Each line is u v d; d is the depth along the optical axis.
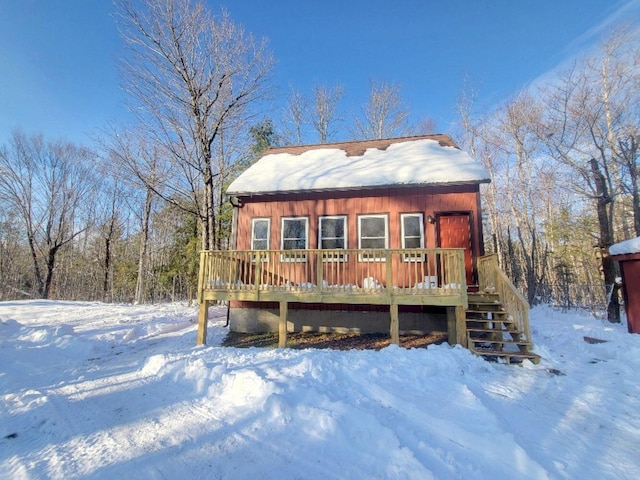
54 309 14.01
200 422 3.90
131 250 28.98
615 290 10.73
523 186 20.50
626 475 2.87
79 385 5.43
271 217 10.17
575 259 20.70
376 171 9.82
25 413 4.25
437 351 6.36
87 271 30.88
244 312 9.76
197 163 16.08
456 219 9.08
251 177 10.73
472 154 24.12
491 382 5.20
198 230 21.27
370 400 4.27
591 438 3.52
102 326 10.35
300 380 4.82
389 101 27.47
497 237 21.64
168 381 5.48
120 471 2.93
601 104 14.23
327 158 11.58
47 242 25.25
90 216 28.02
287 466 2.96
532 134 19.03
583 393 4.75
